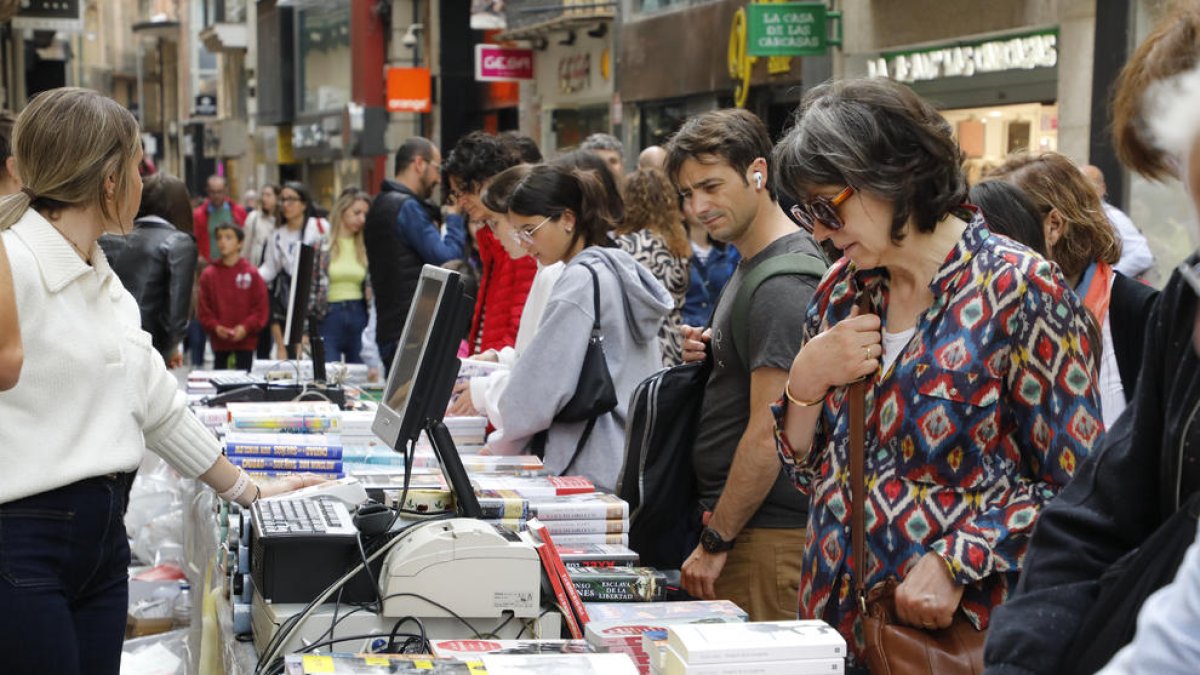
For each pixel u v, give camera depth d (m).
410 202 17.00
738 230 7.68
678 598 8.01
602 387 8.93
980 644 5.40
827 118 5.48
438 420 6.93
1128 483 3.91
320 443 8.65
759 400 7.29
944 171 5.46
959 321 5.45
